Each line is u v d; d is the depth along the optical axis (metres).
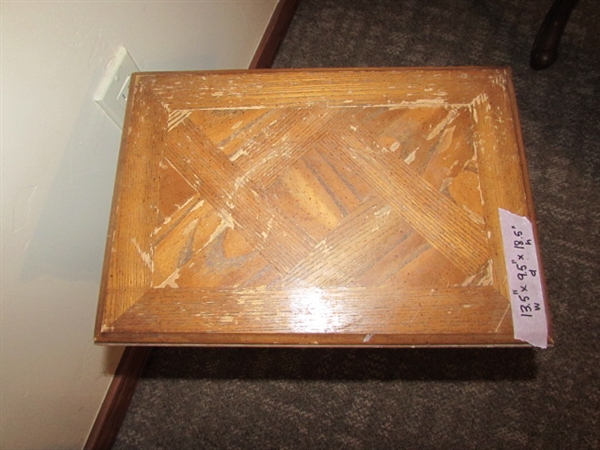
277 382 0.90
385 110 0.57
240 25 0.96
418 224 0.52
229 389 0.90
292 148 0.56
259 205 0.54
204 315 0.50
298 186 0.54
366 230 0.52
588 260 0.92
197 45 0.81
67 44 0.53
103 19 0.57
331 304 0.49
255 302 0.50
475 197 0.52
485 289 0.49
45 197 0.57
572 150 0.99
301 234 0.52
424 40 1.12
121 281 0.51
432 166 0.54
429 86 0.57
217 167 0.55
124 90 0.65
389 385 0.88
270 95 0.59
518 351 0.88
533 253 0.50
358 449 0.85
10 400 0.60
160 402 0.90
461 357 0.89
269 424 0.88
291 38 1.17
